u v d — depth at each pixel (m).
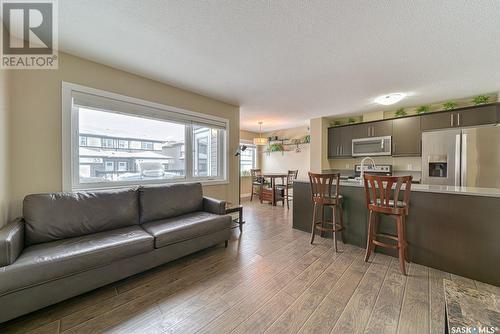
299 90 3.29
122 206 2.27
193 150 3.52
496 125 3.10
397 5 1.52
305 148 6.41
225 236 2.63
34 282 1.38
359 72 2.64
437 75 2.72
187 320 1.44
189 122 3.39
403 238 2.10
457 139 3.17
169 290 1.78
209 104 3.66
